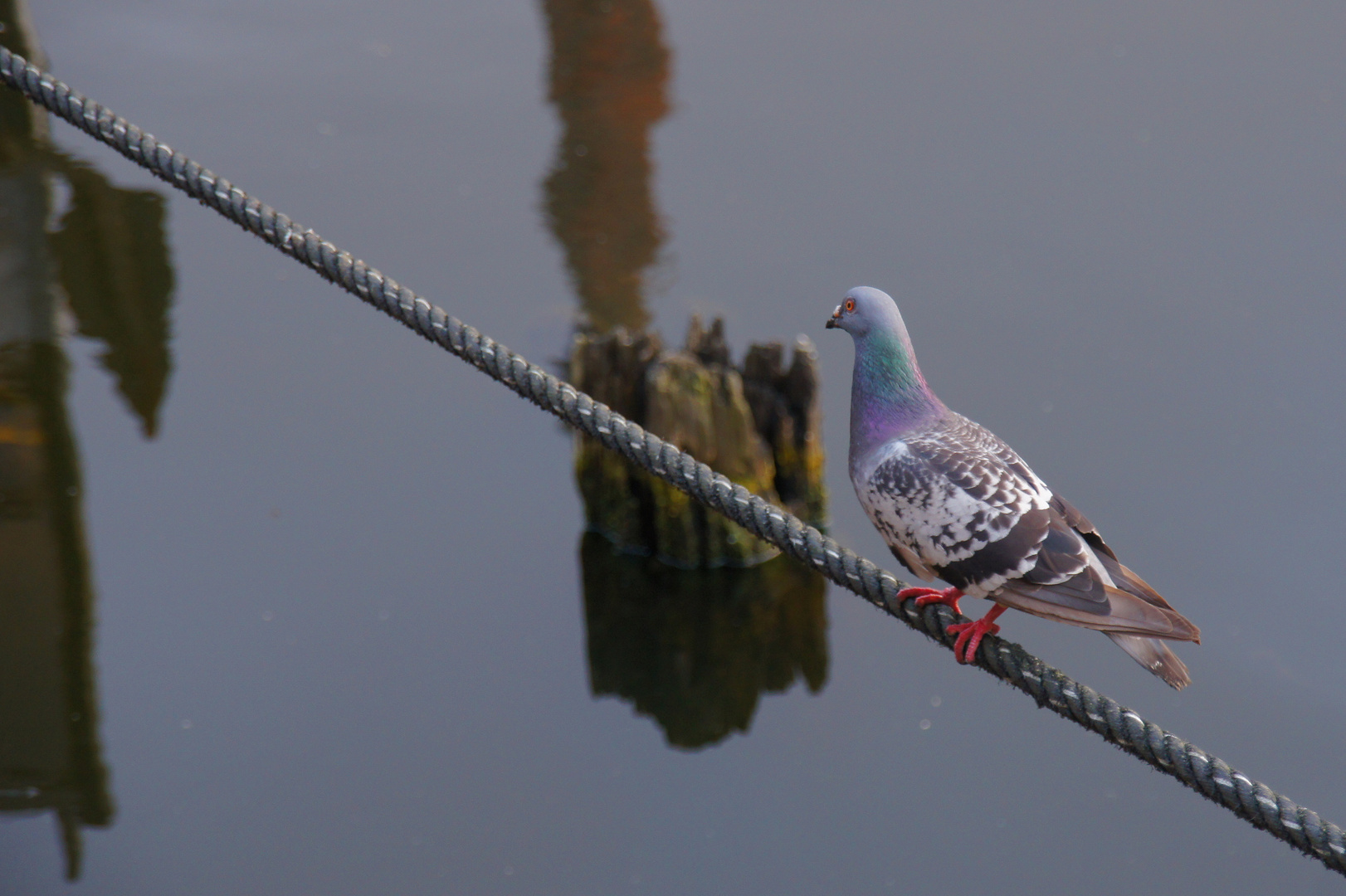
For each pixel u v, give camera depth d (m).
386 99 20.47
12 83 7.93
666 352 14.34
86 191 18.08
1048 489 6.59
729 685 12.41
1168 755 5.14
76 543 13.26
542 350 15.48
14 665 11.98
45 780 11.06
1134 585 6.30
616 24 22.31
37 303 15.95
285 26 22.55
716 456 13.52
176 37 22.17
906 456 6.67
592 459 13.58
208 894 10.17
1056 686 5.73
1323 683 11.77
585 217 17.44
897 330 6.90
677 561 13.53
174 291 16.31
